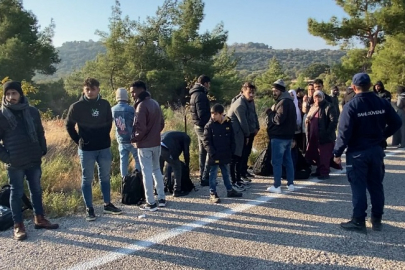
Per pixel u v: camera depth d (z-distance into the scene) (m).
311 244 4.33
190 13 29.73
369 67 26.27
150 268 3.83
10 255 4.13
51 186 6.59
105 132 5.26
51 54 27.20
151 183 5.56
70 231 4.80
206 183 6.87
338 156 4.70
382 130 4.67
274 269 3.78
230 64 33.69
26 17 26.75
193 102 6.76
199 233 4.69
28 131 4.63
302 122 7.84
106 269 3.81
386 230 4.70
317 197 6.09
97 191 6.25
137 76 29.02
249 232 4.70
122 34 29.70
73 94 29.44
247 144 7.01
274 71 43.59
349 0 23.97
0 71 23.59
